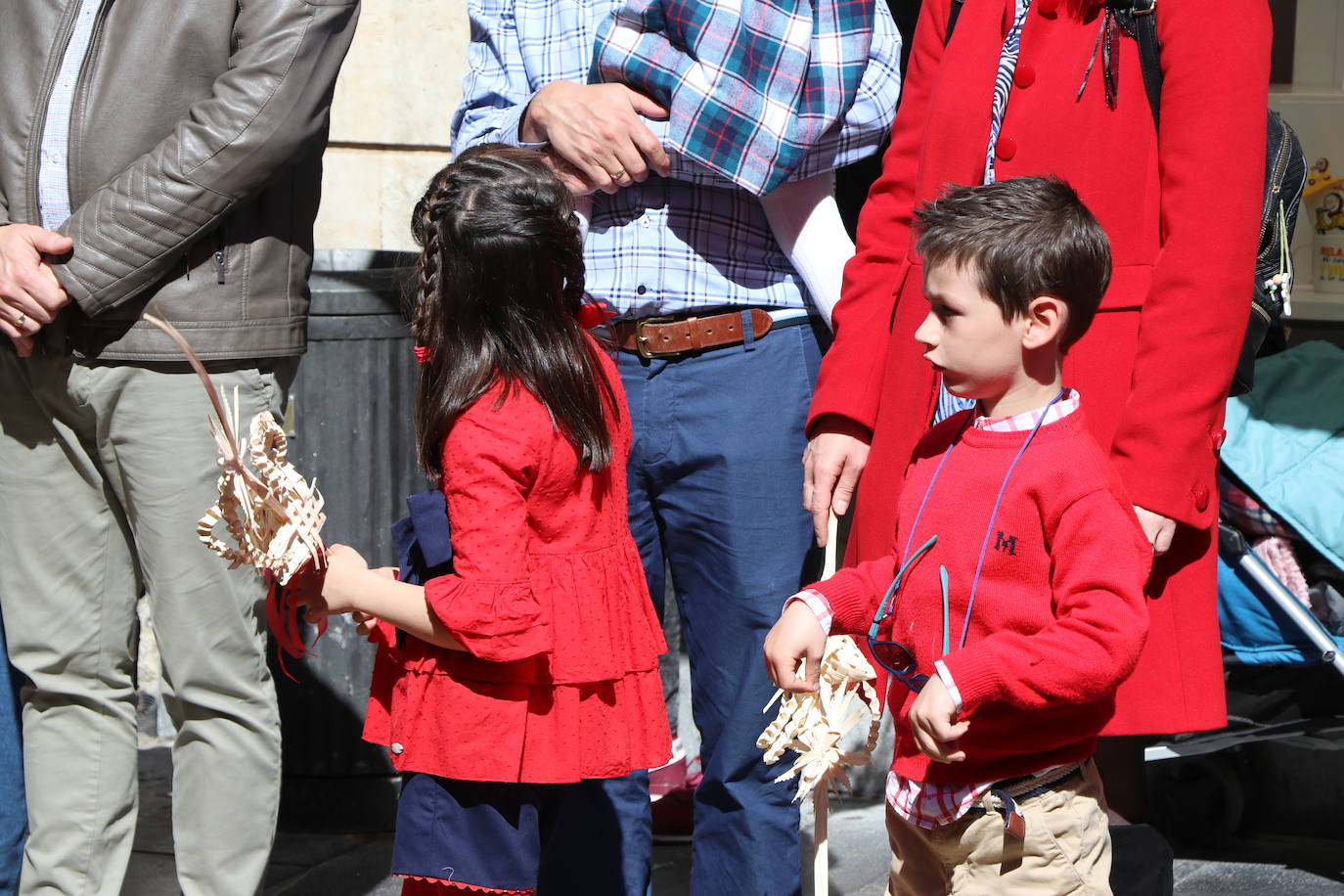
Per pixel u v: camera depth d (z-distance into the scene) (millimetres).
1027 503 4449
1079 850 4633
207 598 6711
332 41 6590
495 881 5402
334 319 8516
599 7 6562
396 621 5215
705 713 6695
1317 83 10688
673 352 6332
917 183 5605
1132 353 5086
